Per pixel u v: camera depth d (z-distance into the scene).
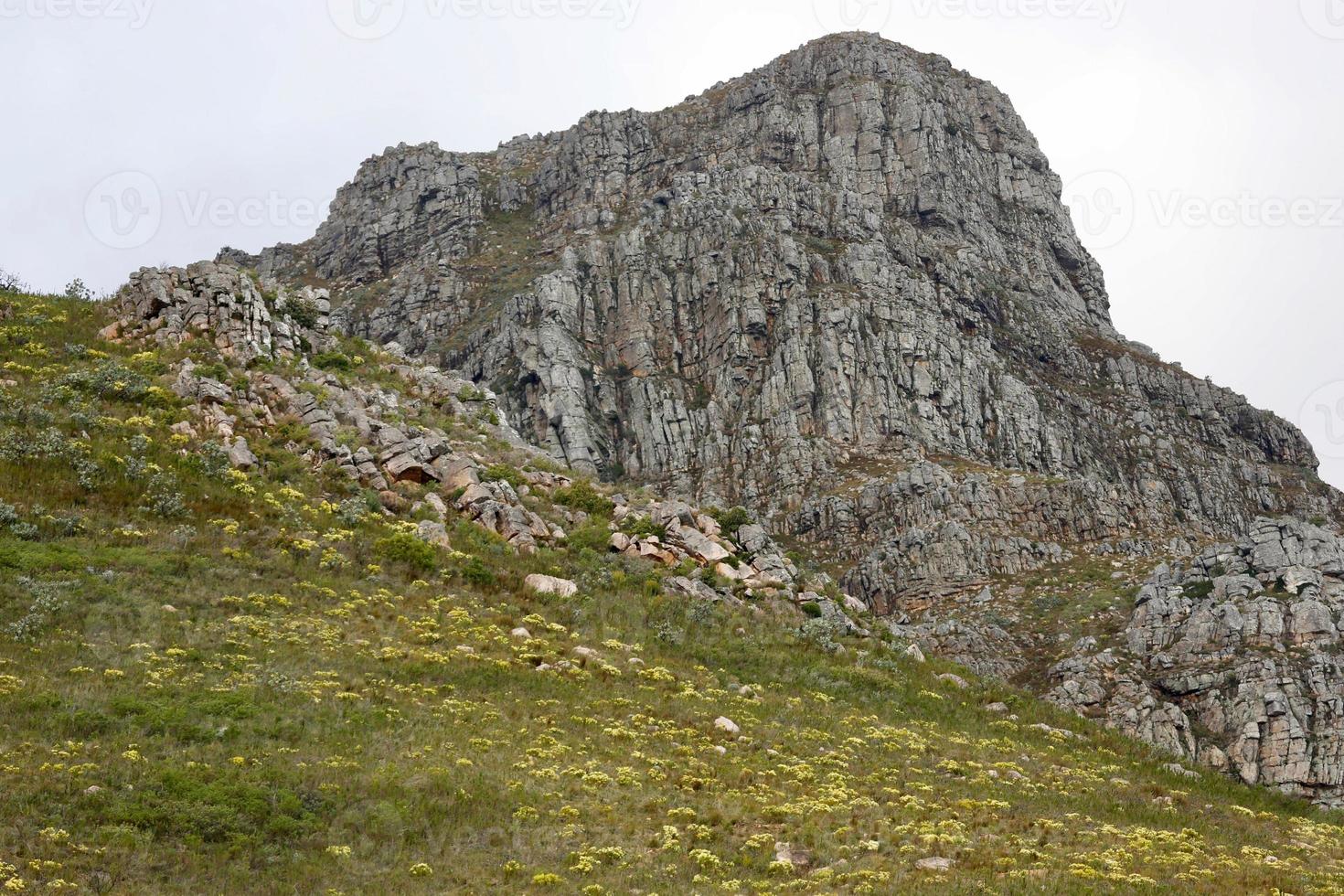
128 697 34.00
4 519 43.81
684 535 61.16
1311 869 34.28
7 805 27.66
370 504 53.69
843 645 54.12
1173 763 47.97
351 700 36.94
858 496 116.75
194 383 58.25
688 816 32.41
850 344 133.25
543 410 128.88
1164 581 97.88
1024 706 51.56
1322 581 90.94
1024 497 117.88
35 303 66.62
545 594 50.56
